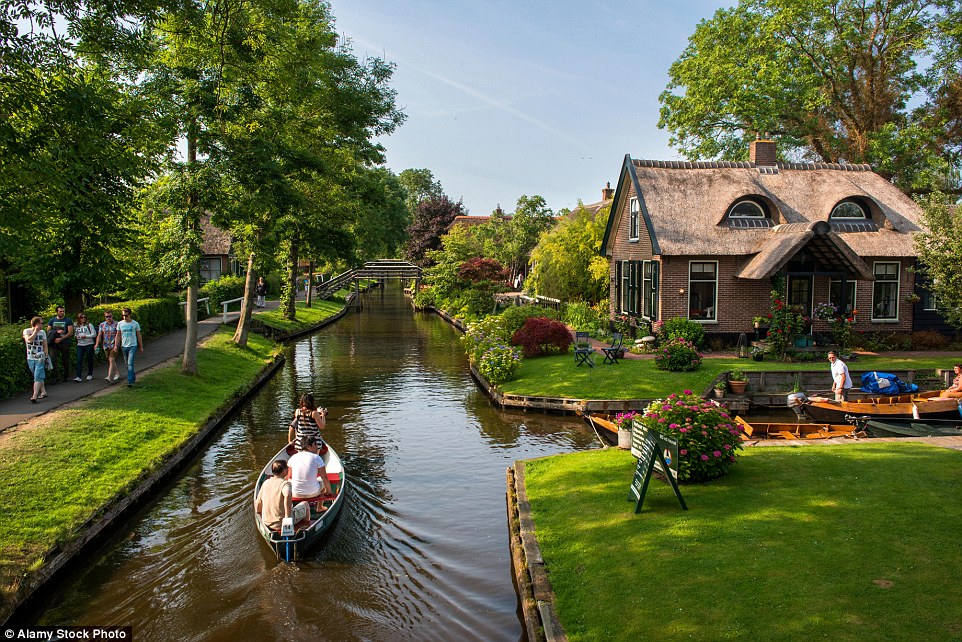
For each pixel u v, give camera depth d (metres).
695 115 34.22
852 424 14.55
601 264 34.88
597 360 21.98
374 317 49.78
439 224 72.19
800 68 31.67
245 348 25.50
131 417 14.02
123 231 12.59
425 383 22.78
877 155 31.14
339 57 29.02
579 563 7.64
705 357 22.30
